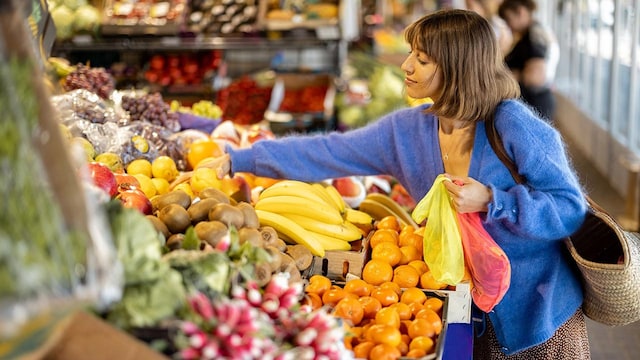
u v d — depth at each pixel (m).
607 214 2.55
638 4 6.59
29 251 1.21
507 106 2.52
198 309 1.57
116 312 1.53
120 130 3.12
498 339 2.66
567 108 10.49
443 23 2.50
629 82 6.93
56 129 1.29
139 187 2.69
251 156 3.00
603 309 2.60
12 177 1.22
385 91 6.63
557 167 2.45
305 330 1.71
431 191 2.50
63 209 1.28
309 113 6.37
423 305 2.37
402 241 2.75
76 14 6.31
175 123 3.59
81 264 1.27
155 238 1.63
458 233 2.51
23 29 1.29
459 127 2.63
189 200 2.42
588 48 9.04
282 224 2.62
